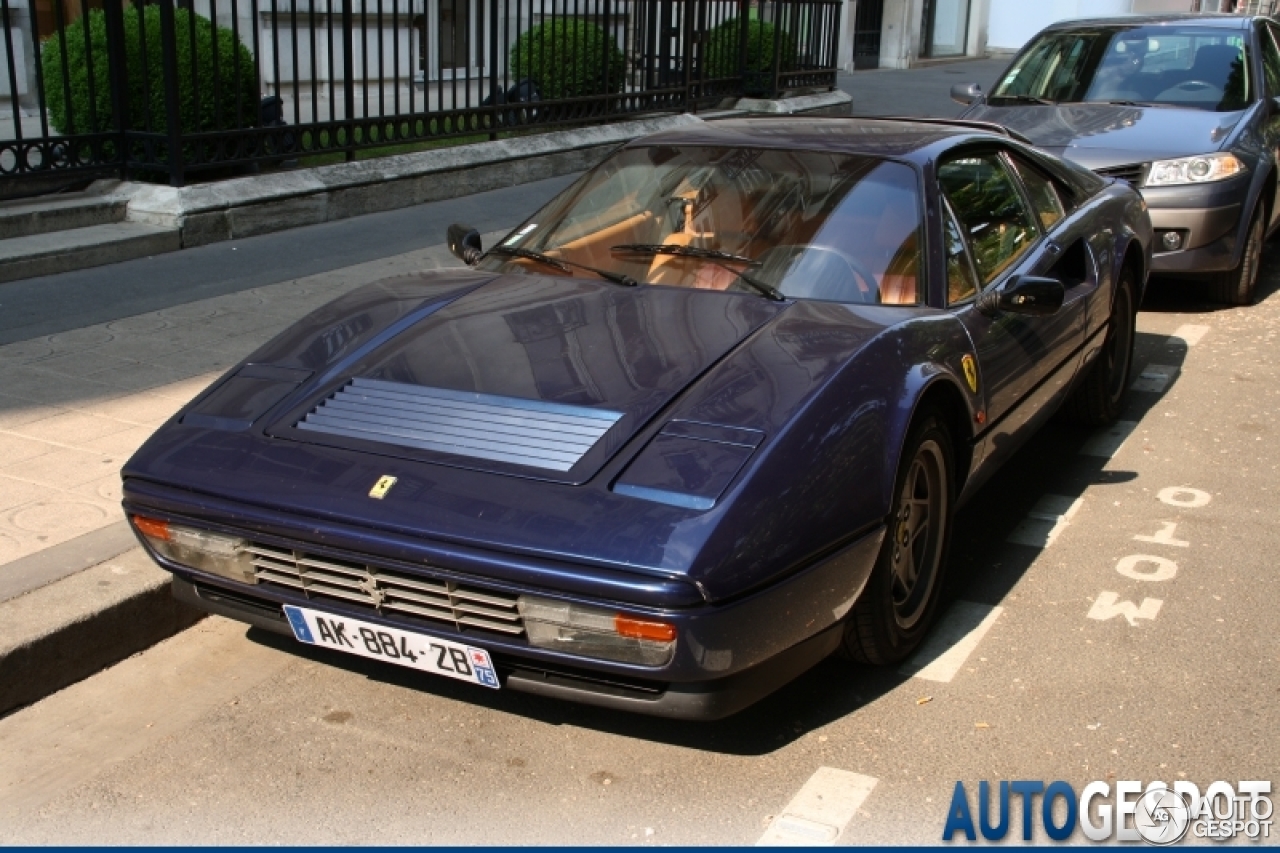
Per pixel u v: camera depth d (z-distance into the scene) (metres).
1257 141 7.92
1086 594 4.18
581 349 3.51
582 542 2.82
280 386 3.54
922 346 3.61
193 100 8.30
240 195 8.41
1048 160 5.36
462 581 2.93
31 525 4.08
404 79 12.60
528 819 2.97
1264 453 5.54
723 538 2.82
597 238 4.29
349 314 3.94
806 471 3.04
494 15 10.61
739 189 4.27
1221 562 4.43
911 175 4.20
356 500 3.04
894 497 3.33
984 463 4.04
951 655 3.76
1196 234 7.50
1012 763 3.21
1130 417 6.04
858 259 3.95
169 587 3.84
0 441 4.77
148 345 6.06
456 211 9.62
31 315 6.49
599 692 2.97
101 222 7.98
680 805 3.03
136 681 3.61
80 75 8.19
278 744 3.29
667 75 12.87
